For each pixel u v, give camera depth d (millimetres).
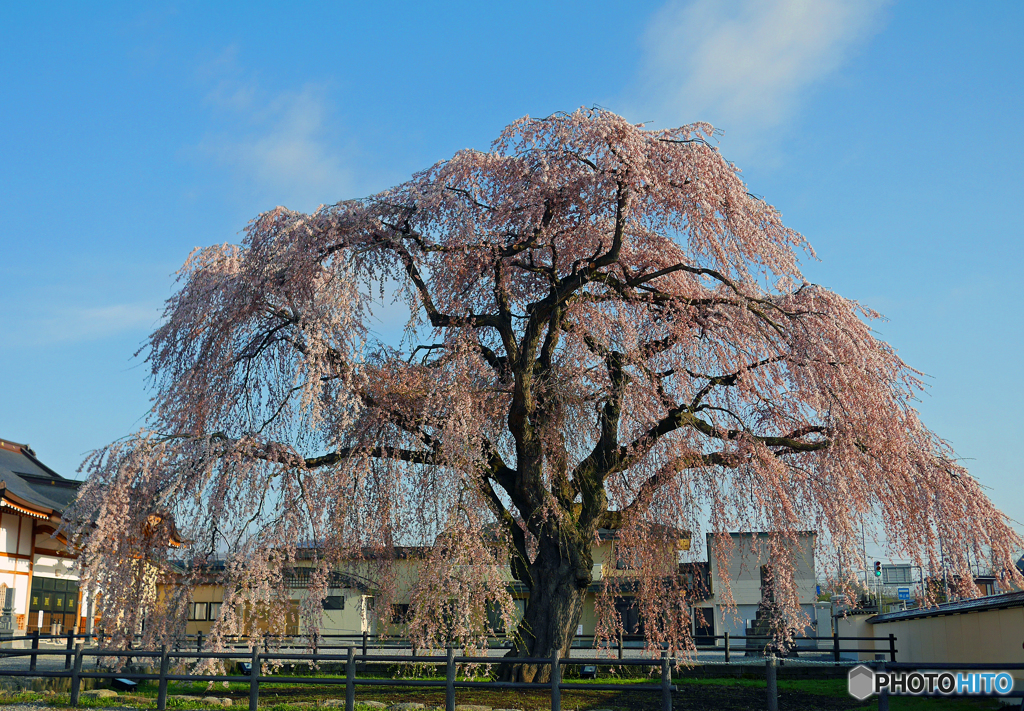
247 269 12062
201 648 10828
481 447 11938
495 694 12406
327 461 12023
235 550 11141
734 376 13008
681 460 12477
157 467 11047
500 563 12086
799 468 12727
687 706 12023
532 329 12633
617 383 12906
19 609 23578
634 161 11664
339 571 13445
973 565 12125
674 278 14156
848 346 11961
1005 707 11609
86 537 11016
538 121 12617
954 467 12219
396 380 12391
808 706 12008
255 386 12891
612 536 13906
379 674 15141
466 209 12258
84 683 12969
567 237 13172
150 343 12703
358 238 12195
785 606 12398
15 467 26797
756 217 12828
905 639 19438
